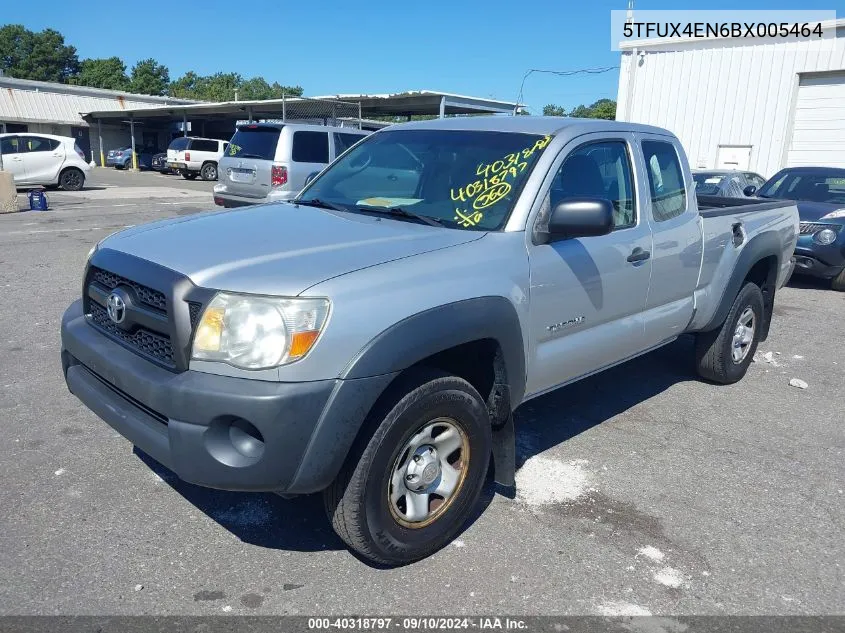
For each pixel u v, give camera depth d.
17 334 6.26
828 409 5.29
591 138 4.01
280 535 3.35
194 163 32.12
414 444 3.05
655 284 4.41
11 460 3.94
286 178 11.69
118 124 47.12
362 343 2.73
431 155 4.04
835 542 3.48
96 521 3.38
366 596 2.93
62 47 99.88
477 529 3.47
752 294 5.59
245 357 2.65
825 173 10.80
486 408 3.32
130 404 3.07
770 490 3.98
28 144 21.59
